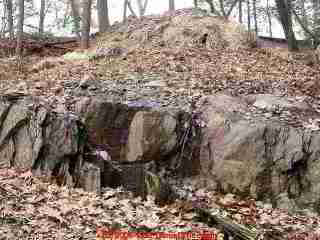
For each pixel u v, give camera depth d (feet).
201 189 28.27
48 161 28.91
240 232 22.71
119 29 56.80
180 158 29.84
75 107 31.94
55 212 22.90
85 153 28.96
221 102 31.91
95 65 43.09
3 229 20.89
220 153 29.01
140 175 27.55
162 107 31.37
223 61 43.45
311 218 26.17
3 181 26.37
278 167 28.04
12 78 41.55
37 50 57.16
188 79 37.45
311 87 37.27
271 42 69.92
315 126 29.17
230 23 52.26
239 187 28.17
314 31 70.28
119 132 31.12
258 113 30.86
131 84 36.11
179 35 49.80
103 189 27.17
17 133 30.35
